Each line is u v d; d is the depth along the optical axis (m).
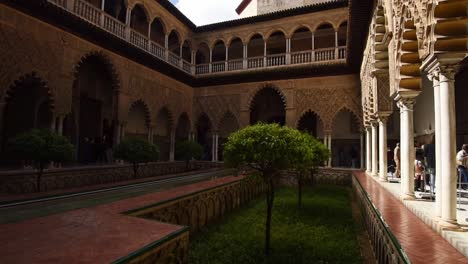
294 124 13.92
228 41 15.64
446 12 3.09
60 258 1.92
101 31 9.76
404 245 2.60
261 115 17.09
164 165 13.18
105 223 2.89
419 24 3.60
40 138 6.53
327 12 13.44
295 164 4.65
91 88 12.01
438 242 2.69
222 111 15.58
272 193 4.74
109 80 12.95
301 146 4.65
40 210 3.61
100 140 12.17
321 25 14.05
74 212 3.39
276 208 7.61
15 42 7.61
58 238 2.37
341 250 4.65
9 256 1.96
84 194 4.91
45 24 8.41
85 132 11.72
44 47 8.37
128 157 9.07
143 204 3.88
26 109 9.96
